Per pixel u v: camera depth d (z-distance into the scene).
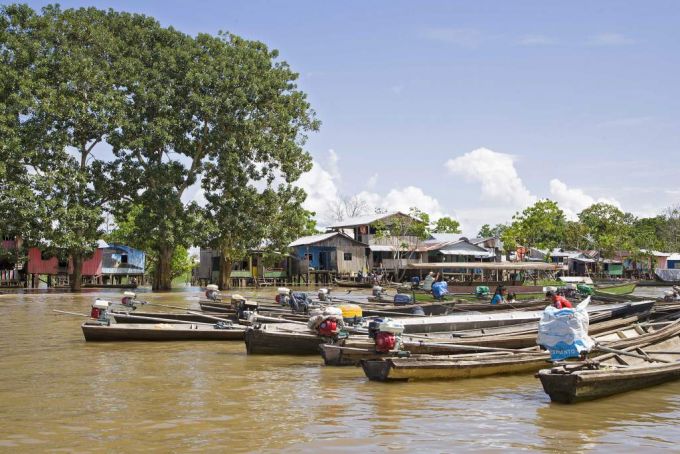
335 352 14.50
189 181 45.28
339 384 12.42
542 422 9.49
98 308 19.47
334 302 27.16
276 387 12.16
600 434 8.86
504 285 39.34
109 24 45.81
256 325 17.08
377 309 24.67
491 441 8.51
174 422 9.49
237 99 44.16
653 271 75.50
